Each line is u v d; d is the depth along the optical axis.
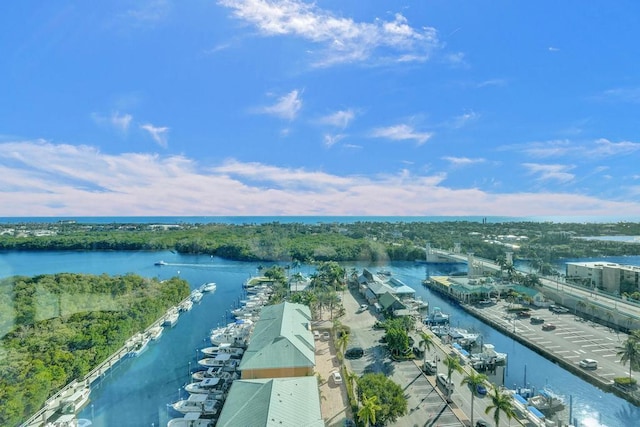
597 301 130.12
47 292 104.50
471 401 67.25
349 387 72.06
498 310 138.38
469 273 196.50
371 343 102.56
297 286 174.00
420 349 95.19
